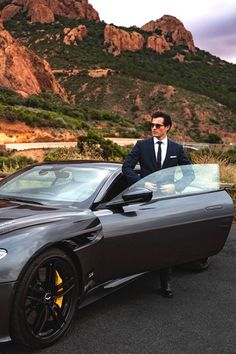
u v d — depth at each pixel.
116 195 4.03
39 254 3.00
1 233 2.97
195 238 4.21
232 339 3.40
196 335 3.44
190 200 4.26
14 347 3.10
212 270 5.14
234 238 6.76
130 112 152.25
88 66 192.62
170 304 4.04
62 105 113.75
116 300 4.09
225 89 197.00
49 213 3.38
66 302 3.27
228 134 136.12
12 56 131.88
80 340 3.27
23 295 2.88
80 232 3.29
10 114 68.75
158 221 3.88
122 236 3.64
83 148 15.93
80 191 3.88
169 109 150.38
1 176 9.47
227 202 4.59
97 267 3.51
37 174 4.27
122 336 3.36
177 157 4.43
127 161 4.32
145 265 3.87
